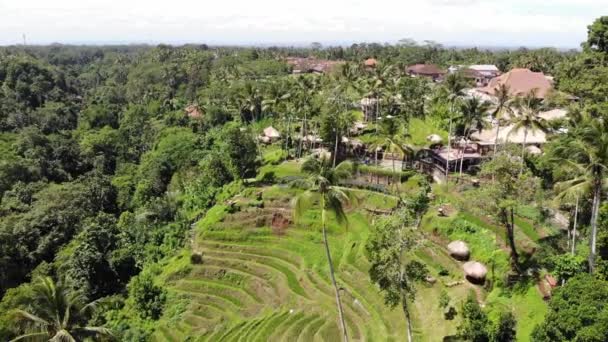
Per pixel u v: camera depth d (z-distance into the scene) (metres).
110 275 71.56
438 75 169.00
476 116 78.62
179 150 115.94
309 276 62.41
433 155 83.75
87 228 75.25
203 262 69.00
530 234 53.12
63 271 68.50
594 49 97.81
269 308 59.38
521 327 41.97
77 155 123.25
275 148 111.31
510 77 115.44
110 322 62.00
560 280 44.03
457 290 50.84
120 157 131.62
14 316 36.16
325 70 198.88
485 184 57.31
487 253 53.16
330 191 43.16
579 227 51.38
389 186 78.94
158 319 61.88
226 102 158.88
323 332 51.97
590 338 31.38
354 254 63.56
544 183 62.62
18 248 73.88
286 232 72.88
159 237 80.00
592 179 41.31
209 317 60.72
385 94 108.62
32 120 136.62
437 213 63.50
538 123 67.44
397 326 49.59
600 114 66.38
